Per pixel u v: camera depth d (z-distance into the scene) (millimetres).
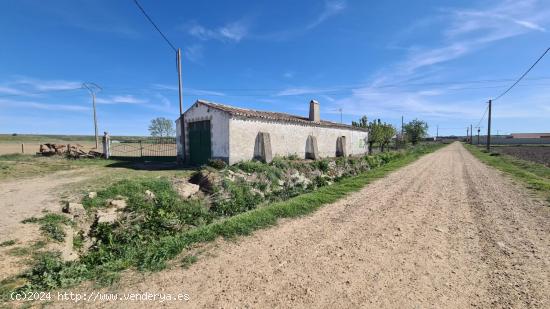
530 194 9953
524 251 5043
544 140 84438
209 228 5941
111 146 21438
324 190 10484
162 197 9023
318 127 22375
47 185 9820
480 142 89438
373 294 3646
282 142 18641
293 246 5250
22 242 5172
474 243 5418
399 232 6031
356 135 28781
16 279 4016
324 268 4375
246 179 12492
